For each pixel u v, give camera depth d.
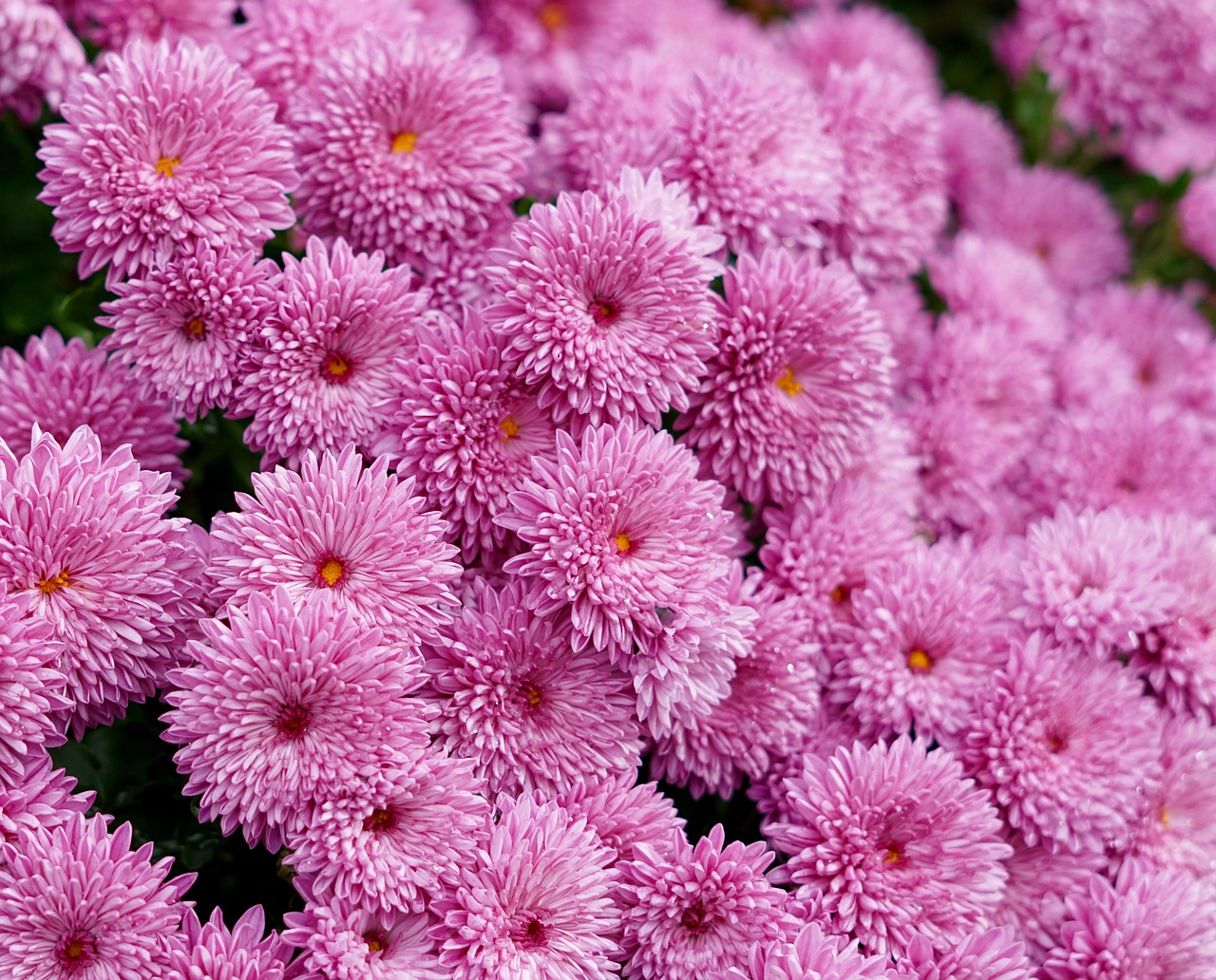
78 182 0.72
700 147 0.75
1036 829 0.74
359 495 0.70
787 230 0.75
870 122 0.78
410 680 0.69
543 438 0.72
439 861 0.68
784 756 0.74
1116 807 0.74
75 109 0.72
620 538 0.71
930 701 0.74
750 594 0.73
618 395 0.71
